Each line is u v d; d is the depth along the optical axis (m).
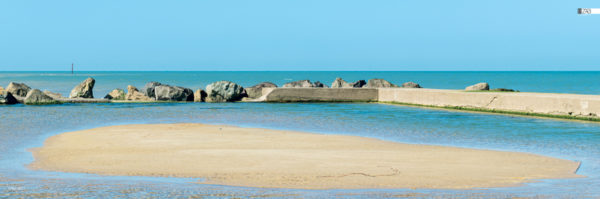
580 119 32.09
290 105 47.19
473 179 15.05
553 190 13.62
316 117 35.72
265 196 12.69
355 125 30.64
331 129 28.75
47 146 21.69
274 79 196.25
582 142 23.23
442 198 12.59
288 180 14.78
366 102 51.16
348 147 21.50
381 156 19.05
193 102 50.75
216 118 35.31
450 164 17.45
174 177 15.23
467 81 172.25
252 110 41.75
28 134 25.83
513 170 16.47
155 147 21.22
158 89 51.81
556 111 33.66
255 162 17.64
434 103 44.03
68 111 39.81
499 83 149.00
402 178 15.11
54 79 174.75
